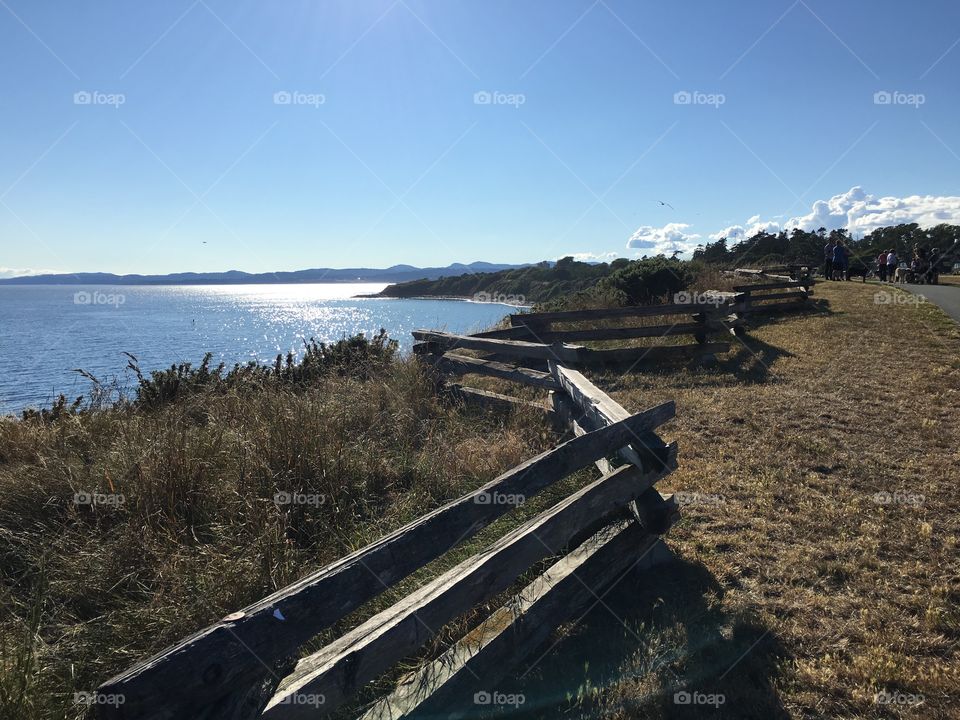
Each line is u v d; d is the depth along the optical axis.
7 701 2.33
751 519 4.34
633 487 3.57
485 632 2.81
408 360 8.09
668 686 2.74
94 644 2.85
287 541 3.64
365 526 4.18
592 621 3.27
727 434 6.23
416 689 2.50
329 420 5.49
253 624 1.81
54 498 4.02
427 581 3.36
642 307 10.56
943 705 2.60
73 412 6.34
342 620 3.06
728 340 11.29
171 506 3.91
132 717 1.53
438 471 4.98
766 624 3.17
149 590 3.26
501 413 6.66
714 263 27.61
